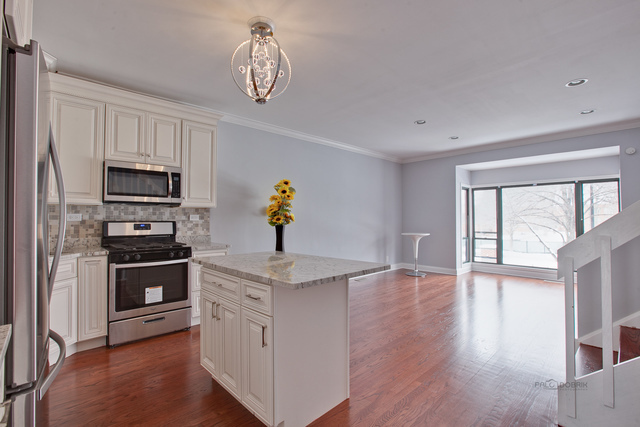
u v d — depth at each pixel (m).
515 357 2.59
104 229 3.03
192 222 3.70
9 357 0.94
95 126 2.80
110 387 2.12
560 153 5.00
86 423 1.75
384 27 2.18
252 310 1.75
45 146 1.12
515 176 6.26
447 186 6.31
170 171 3.19
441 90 3.24
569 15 2.06
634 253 2.56
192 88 3.20
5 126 0.94
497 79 3.00
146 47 2.43
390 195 6.68
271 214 2.85
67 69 2.78
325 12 2.02
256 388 1.71
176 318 3.08
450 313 3.76
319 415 1.83
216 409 1.90
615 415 1.60
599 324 2.74
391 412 1.87
